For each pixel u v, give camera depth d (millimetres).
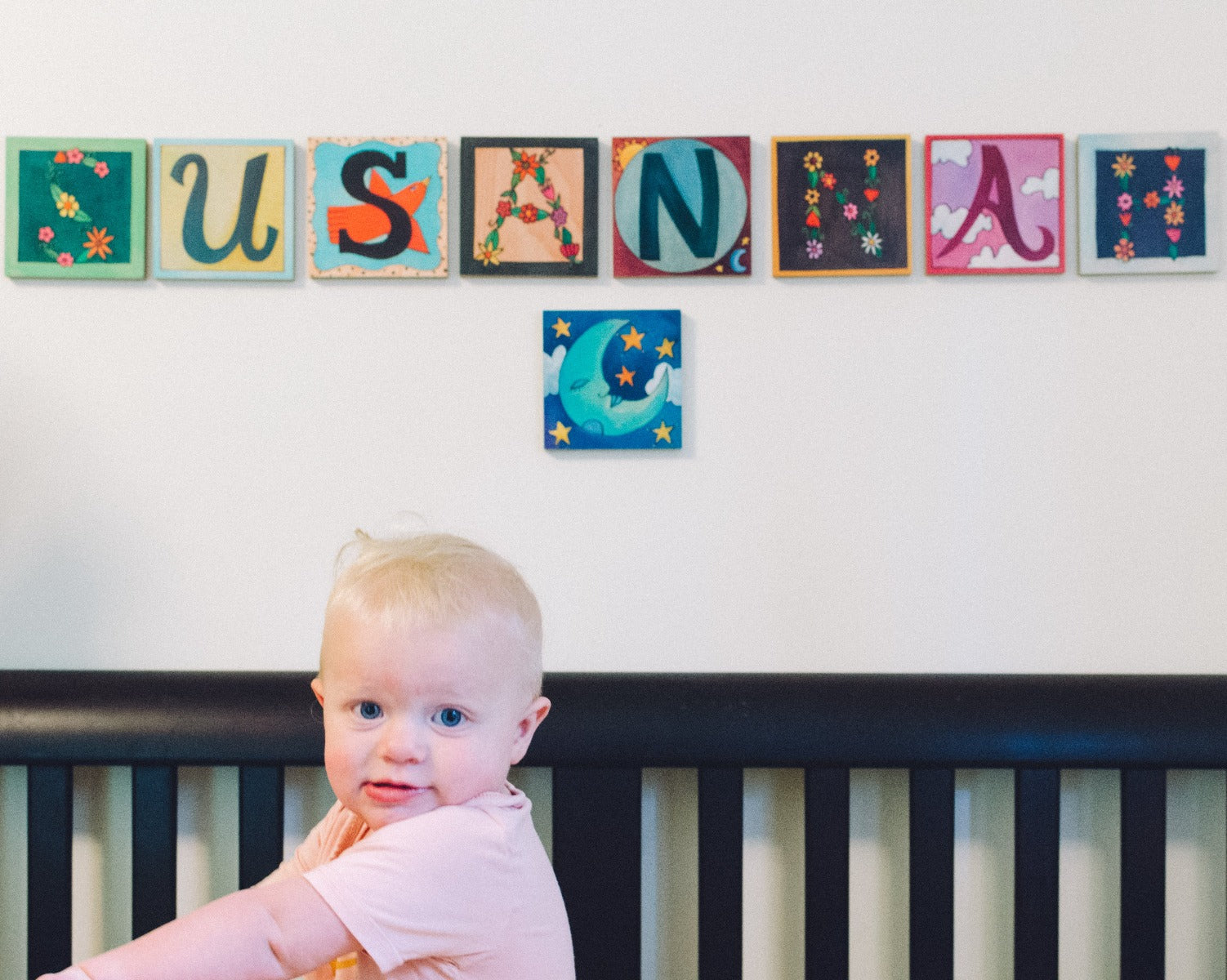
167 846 1077
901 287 1166
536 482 1172
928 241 1150
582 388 1158
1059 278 1162
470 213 1151
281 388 1172
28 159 1146
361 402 1174
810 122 1168
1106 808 1149
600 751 1062
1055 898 1064
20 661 1168
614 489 1173
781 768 1125
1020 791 1072
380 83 1172
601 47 1172
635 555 1172
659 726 1062
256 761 1068
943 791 1075
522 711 735
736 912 1075
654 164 1154
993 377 1166
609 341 1158
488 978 720
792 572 1172
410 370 1173
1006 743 1048
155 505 1171
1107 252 1146
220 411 1172
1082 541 1162
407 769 683
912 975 1072
